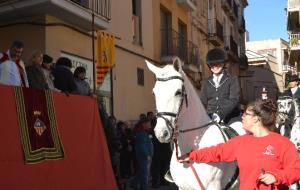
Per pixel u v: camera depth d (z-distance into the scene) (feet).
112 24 48.65
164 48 65.00
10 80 23.97
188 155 16.07
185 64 68.59
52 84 27.73
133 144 38.96
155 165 41.11
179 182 17.66
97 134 27.78
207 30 91.25
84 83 31.42
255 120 13.47
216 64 19.93
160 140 16.21
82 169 25.67
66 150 24.67
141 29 56.90
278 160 12.87
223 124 18.98
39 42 39.09
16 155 21.36
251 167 13.12
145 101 56.24
